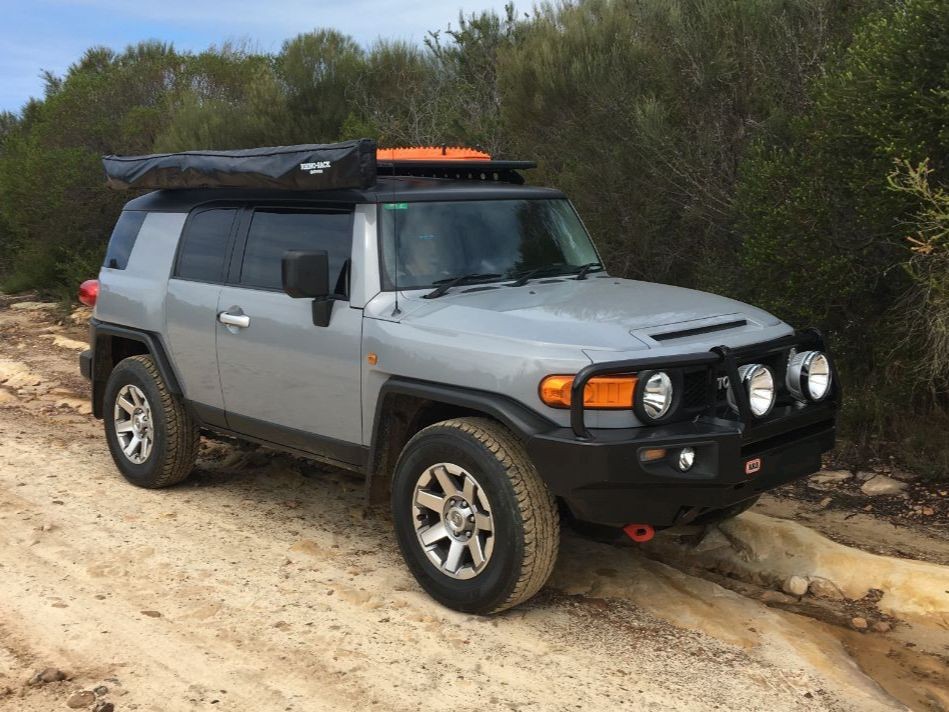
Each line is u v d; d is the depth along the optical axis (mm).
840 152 6605
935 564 4883
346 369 4762
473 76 12375
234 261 5484
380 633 4121
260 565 4879
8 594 4473
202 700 3562
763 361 4297
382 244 4738
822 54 7688
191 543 5176
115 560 4906
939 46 5961
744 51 8141
